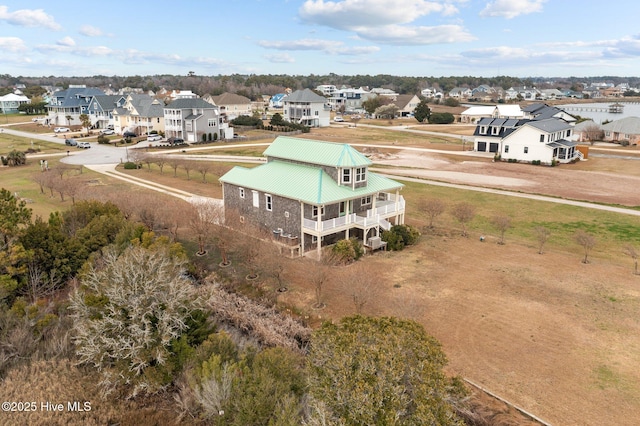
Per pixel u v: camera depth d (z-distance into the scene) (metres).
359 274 27.69
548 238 38.84
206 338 21.45
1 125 126.69
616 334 23.36
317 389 14.25
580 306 26.38
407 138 104.75
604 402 18.41
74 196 48.59
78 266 30.23
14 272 26.50
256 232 34.00
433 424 12.78
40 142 97.19
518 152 74.81
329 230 34.34
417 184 58.53
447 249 36.22
